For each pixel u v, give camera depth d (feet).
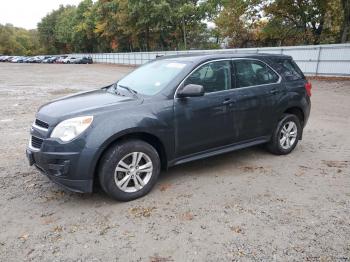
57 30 326.44
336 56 64.18
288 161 18.80
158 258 10.35
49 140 12.97
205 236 11.45
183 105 15.03
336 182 15.88
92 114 13.21
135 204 13.82
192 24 153.17
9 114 33.65
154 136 14.47
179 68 15.90
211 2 146.61
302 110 20.15
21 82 73.87
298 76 20.20
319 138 23.80
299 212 13.02
